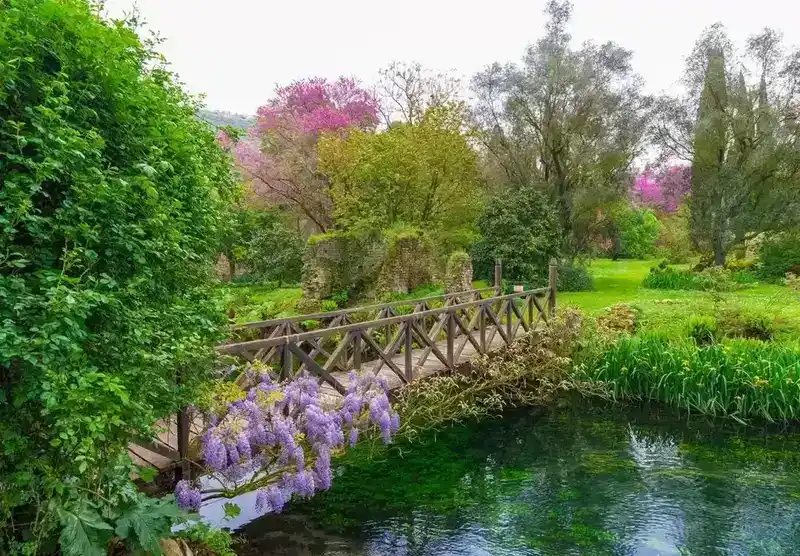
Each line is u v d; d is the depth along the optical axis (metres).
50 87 2.42
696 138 19.61
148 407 3.01
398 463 6.16
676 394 7.98
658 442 6.83
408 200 15.99
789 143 18.70
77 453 2.54
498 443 6.77
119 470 2.85
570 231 20.05
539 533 4.76
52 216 2.61
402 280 13.50
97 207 2.74
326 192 19.38
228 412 4.32
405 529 4.79
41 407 2.53
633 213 29.92
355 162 15.47
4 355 2.16
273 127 21.31
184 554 3.36
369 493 5.43
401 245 13.55
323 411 4.80
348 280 14.55
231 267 19.52
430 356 8.36
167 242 3.16
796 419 7.40
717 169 19.95
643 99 20.19
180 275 3.59
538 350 8.78
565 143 19.92
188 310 3.64
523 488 5.60
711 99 20.09
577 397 8.52
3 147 2.45
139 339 2.93
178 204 3.24
